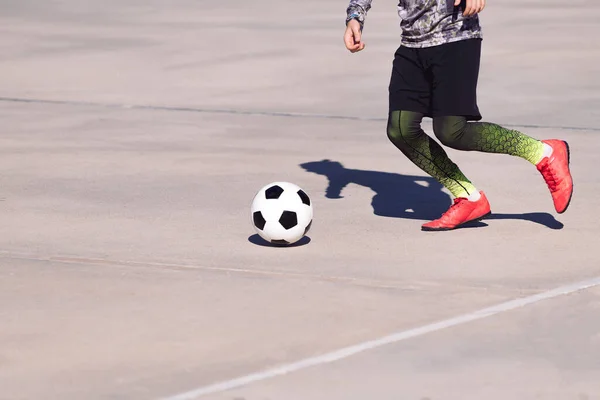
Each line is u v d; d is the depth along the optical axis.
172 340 7.50
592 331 7.61
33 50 24.34
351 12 10.12
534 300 8.30
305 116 16.81
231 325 7.79
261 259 9.48
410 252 9.70
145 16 31.17
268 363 7.08
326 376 6.87
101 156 14.02
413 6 9.84
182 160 13.78
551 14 30.58
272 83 19.84
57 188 12.26
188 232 10.40
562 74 20.38
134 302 8.33
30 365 7.08
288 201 9.77
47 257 9.58
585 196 11.75
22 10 33.16
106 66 22.02
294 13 31.47
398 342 7.43
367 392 6.62
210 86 19.62
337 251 9.73
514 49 23.59
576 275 8.95
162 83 20.00
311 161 13.74
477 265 9.27
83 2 35.66
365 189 12.24
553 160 10.19
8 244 10.00
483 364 7.04
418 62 9.97
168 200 11.70
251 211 9.90
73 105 17.88
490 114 16.70
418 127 10.16
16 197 11.84
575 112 16.78
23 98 18.53
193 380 6.82
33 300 8.39
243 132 15.62
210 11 32.38
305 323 7.82
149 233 10.37
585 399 6.50
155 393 6.63
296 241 9.91
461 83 9.82
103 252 9.72
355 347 7.34
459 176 10.34
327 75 20.62
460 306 8.17
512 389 6.64
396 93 10.13
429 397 6.55
